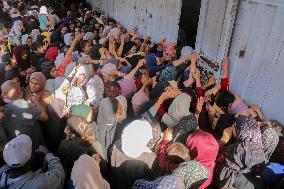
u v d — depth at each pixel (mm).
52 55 6426
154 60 5480
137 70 5152
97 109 3898
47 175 2539
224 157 3035
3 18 11398
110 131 3330
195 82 4637
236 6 4289
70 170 2926
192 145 2930
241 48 4289
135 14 8953
